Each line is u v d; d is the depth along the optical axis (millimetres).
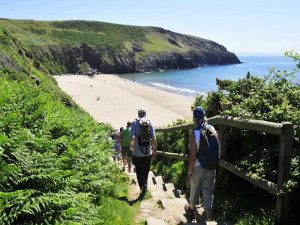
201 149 3889
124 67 116688
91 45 115000
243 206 4207
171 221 4367
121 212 4191
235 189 4617
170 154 7875
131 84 67625
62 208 3033
